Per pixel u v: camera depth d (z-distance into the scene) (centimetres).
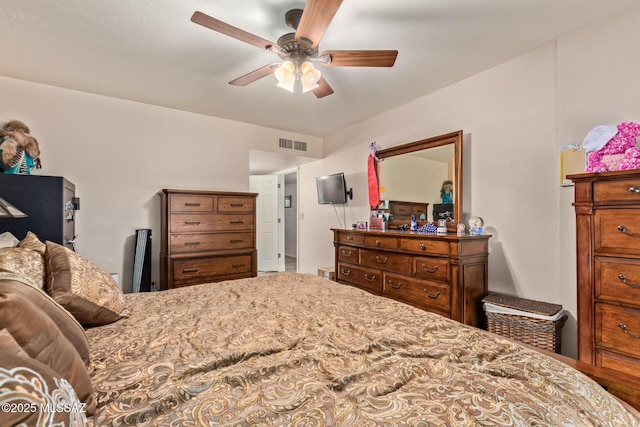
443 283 234
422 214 304
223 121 379
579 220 164
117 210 314
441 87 290
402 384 80
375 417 66
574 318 206
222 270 329
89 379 71
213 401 71
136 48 217
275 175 609
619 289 150
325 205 463
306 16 148
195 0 168
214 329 117
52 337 67
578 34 204
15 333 59
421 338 109
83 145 297
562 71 211
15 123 249
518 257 237
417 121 318
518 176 237
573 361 109
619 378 97
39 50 220
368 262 309
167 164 341
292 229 791
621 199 150
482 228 258
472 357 95
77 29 195
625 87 185
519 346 104
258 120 388
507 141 243
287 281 203
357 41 211
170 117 343
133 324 123
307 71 192
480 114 261
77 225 295
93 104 301
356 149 402
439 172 289
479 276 239
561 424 65
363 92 299
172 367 86
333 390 77
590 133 171
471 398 72
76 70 251
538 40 214
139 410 67
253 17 183
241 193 342
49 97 281
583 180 162
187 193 310
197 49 219
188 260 309
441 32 202
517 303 217
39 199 210
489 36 208
